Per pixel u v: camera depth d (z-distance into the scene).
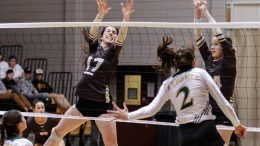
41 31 17.47
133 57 15.92
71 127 7.88
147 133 13.67
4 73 15.77
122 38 7.74
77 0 17.59
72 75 16.73
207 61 8.16
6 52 17.73
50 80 17.16
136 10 16.98
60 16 17.80
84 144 14.08
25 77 15.93
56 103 14.77
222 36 7.75
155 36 15.56
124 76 15.94
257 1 14.85
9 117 6.56
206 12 7.98
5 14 18.44
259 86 11.17
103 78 7.82
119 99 15.75
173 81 6.30
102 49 7.95
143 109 6.34
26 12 18.20
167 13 16.70
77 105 7.93
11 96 14.45
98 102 7.80
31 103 14.69
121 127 13.92
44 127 10.91
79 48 16.83
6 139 6.61
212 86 6.12
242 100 11.21
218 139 6.03
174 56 6.47
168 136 13.29
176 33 13.60
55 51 17.25
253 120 11.11
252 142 11.12
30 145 6.54
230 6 15.50
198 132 6.01
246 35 11.27
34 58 17.45
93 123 14.11
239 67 11.30
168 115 13.11
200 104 6.11
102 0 8.21
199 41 8.23
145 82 15.59
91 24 7.90
